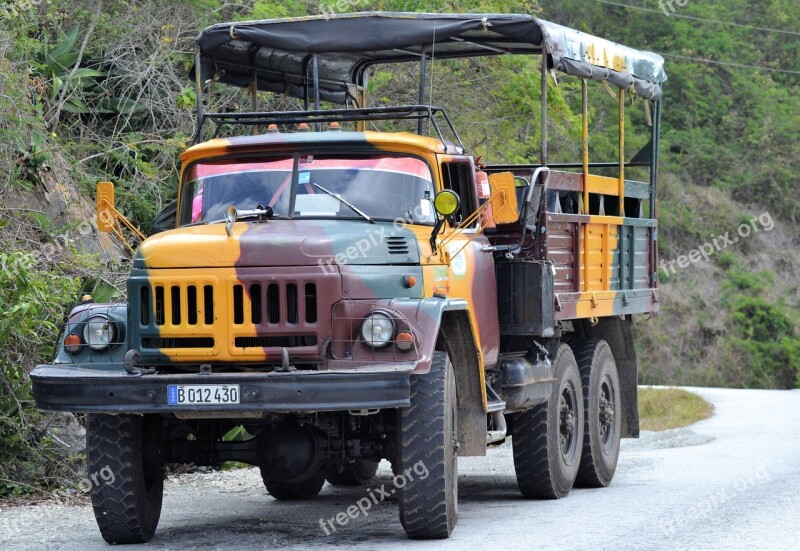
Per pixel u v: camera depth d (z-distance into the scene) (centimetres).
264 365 1783
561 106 4794
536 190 2297
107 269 2888
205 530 2048
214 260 1773
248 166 2075
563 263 2453
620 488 2614
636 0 11650
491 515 2180
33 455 2484
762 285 10906
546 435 2366
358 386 1692
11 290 2367
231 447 1956
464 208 2195
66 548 1878
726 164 11538
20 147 2833
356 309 1778
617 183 2884
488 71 4678
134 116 3669
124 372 1766
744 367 10450
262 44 2427
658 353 10450
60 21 3597
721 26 12038
